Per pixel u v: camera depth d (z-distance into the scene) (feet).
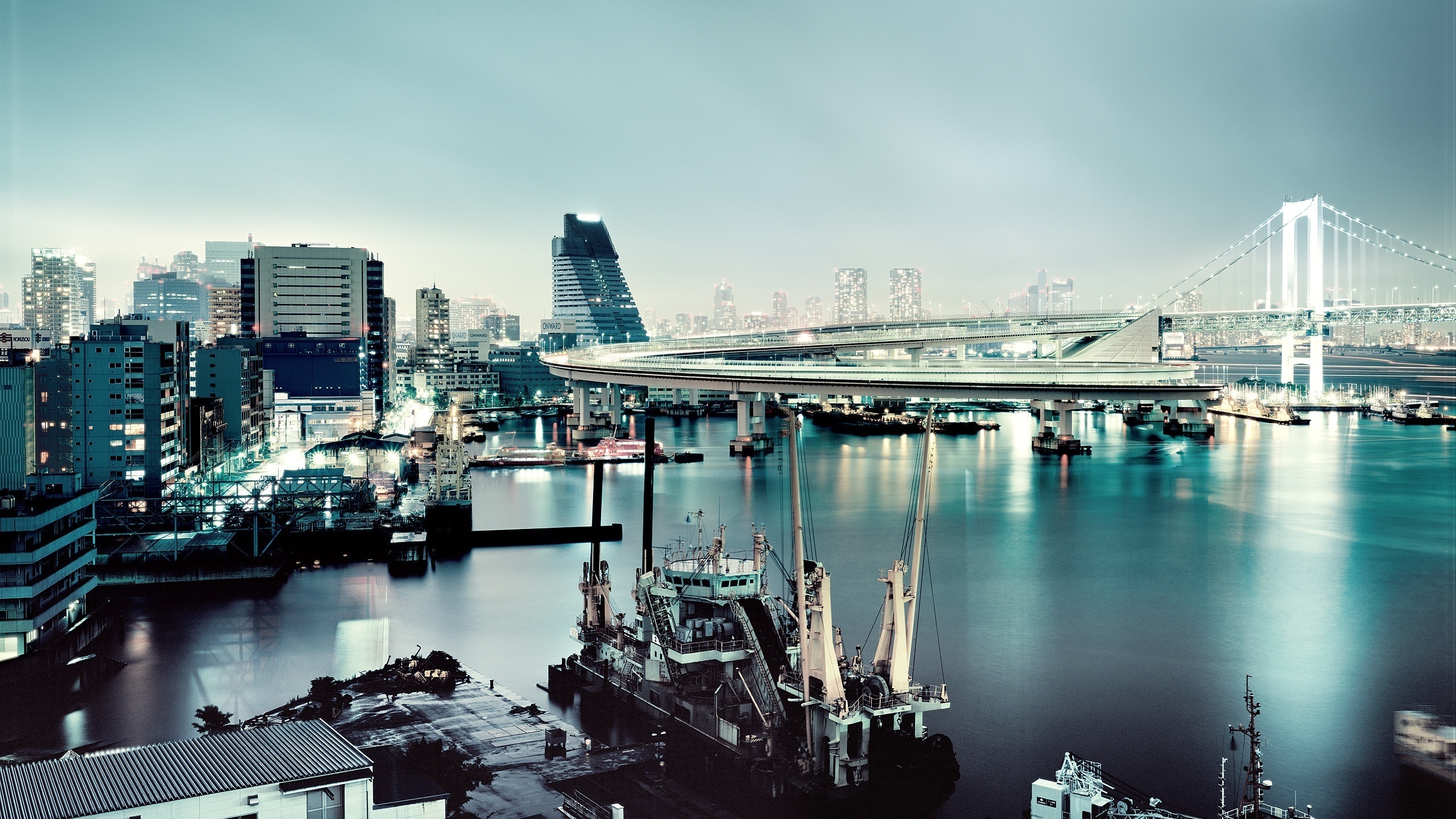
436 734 341.41
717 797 294.25
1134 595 570.46
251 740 232.12
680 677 349.61
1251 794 319.88
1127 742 360.07
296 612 524.11
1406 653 467.93
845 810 293.23
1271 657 459.32
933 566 639.35
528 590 578.66
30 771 214.28
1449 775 336.90
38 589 431.84
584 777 306.14
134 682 412.77
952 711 385.91
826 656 309.42
